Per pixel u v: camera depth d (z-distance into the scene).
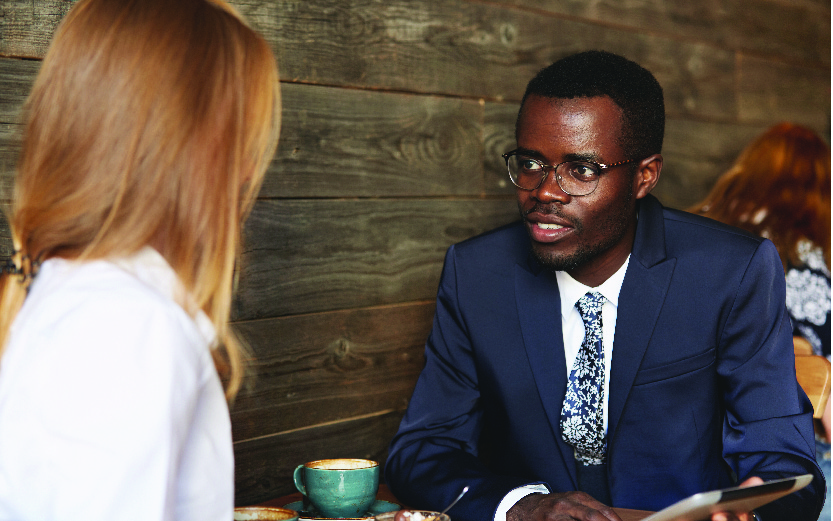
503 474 1.34
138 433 0.56
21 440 0.56
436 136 1.70
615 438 1.24
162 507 0.57
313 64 1.48
